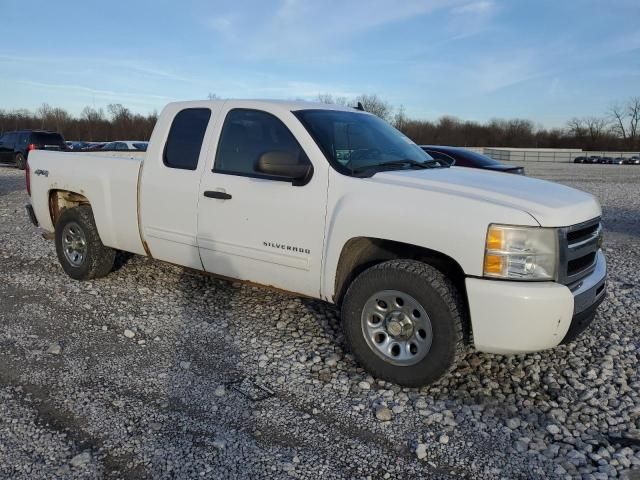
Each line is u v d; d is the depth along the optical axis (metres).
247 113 4.50
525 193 3.67
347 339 3.91
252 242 4.34
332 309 5.13
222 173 4.52
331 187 3.93
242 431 3.20
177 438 3.11
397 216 3.59
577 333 3.68
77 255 5.93
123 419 3.29
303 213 4.02
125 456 2.94
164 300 5.37
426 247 3.50
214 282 5.90
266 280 4.39
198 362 4.07
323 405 3.50
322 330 4.67
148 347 4.32
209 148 4.63
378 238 3.68
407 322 3.67
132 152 6.70
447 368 3.51
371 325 3.80
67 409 3.39
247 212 4.32
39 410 3.38
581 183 24.31
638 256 7.91
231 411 3.41
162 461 2.90
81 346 4.32
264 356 4.16
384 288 3.68
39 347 4.29
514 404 3.58
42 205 6.21
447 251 3.43
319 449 3.05
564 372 4.00
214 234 4.57
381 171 4.07
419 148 5.11
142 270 6.32
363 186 3.81
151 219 5.04
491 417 3.41
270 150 4.29
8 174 21.02
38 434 3.12
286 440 3.12
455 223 3.40
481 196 3.53
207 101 4.82
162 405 3.46
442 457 3.00
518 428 3.30
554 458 3.01
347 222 3.78
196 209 4.65
